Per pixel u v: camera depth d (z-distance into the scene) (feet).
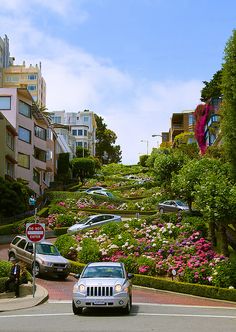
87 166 323.98
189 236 101.30
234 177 98.48
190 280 79.30
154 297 74.90
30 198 161.99
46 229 141.90
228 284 75.10
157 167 165.37
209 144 207.31
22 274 73.67
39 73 463.83
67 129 397.19
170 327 45.44
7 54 467.52
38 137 224.33
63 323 47.75
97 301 53.21
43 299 66.39
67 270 89.71
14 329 43.96
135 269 88.38
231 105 95.09
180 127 403.95
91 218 130.41
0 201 149.89
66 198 205.26
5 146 173.78
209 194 86.79
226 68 95.35
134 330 43.37
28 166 203.92
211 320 51.13
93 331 42.70
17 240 97.35
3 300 65.57
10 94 193.57
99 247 100.01
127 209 183.83
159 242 96.17
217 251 95.04
